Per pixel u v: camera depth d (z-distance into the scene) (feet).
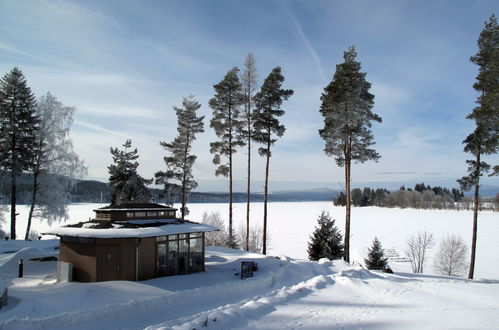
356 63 71.36
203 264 59.06
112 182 111.86
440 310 38.78
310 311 36.91
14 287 43.57
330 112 73.05
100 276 47.80
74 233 48.85
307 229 200.23
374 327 32.32
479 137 69.05
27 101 93.30
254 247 116.16
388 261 123.13
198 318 31.19
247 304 36.99
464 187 71.67
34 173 93.86
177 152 98.07
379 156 72.08
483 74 68.64
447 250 112.37
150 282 48.06
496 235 174.70
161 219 61.00
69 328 29.94
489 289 51.42
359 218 271.90
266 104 82.48
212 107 85.51
